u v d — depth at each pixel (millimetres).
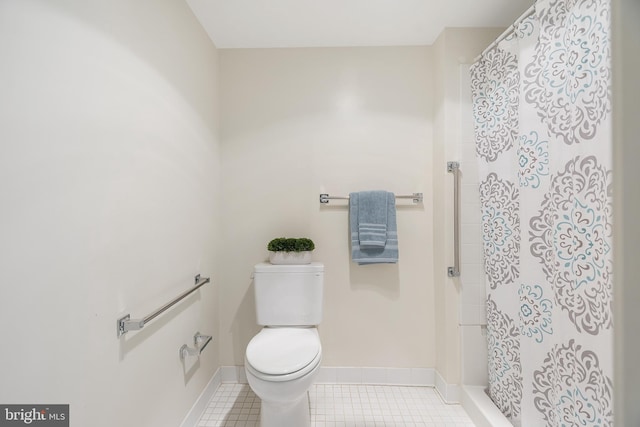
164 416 1305
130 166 1073
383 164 1990
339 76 1992
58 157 777
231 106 2010
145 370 1165
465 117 1787
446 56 1797
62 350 789
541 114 1234
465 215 1793
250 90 2010
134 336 1097
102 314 931
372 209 1905
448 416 1701
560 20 1119
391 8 1631
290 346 1496
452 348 1819
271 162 2010
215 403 1812
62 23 788
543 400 1244
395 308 2002
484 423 1535
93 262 896
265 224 2016
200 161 1703
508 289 1531
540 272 1254
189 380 1560
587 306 1017
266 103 2008
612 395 931
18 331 679
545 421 1233
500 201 1564
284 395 1292
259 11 1637
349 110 1993
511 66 1457
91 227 888
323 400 1832
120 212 1017
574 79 1054
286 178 2008
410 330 2000
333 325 2010
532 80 1264
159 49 1274
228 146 2012
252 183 2014
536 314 1271
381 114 1990
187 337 1532
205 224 1770
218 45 1964
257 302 1799
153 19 1229
